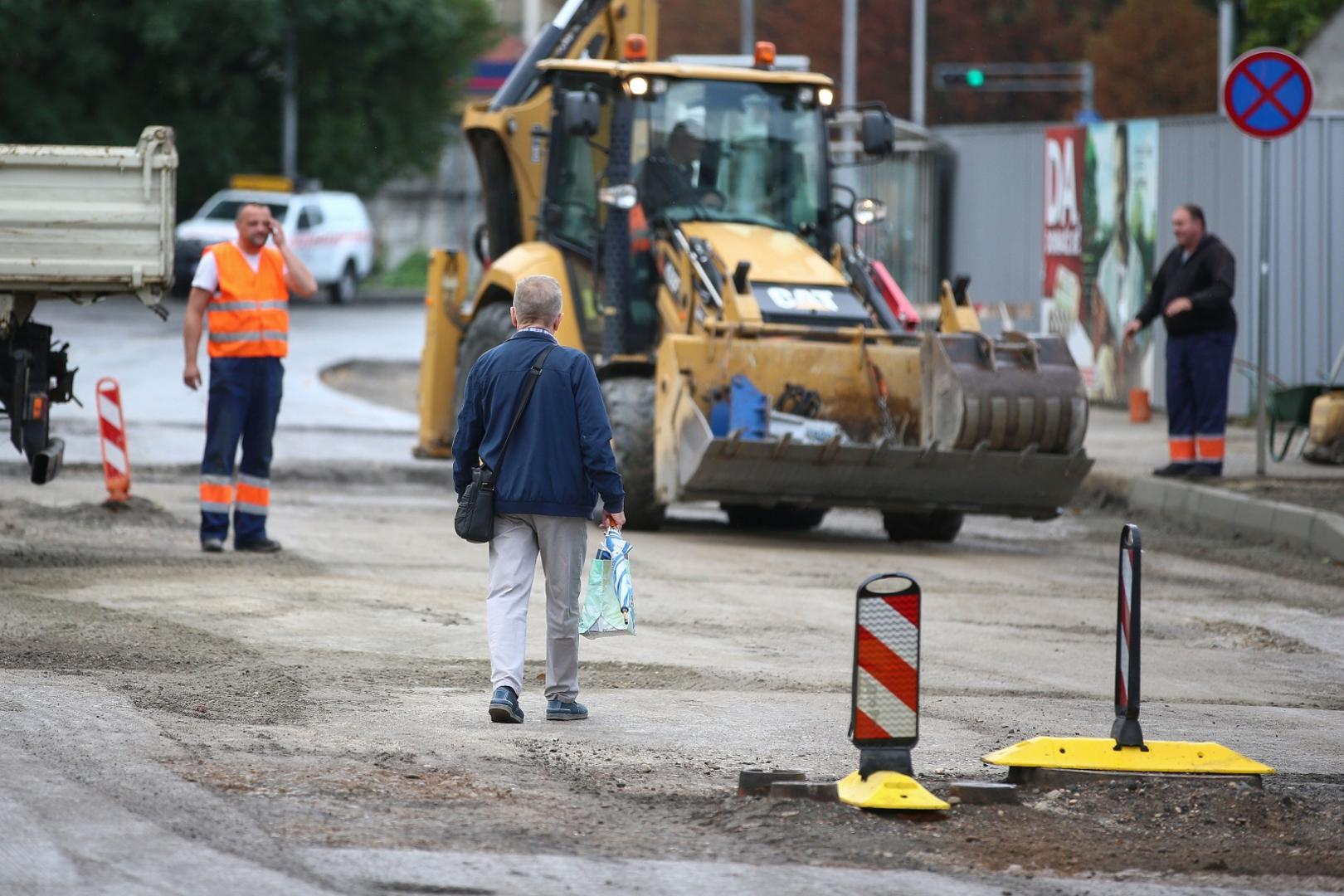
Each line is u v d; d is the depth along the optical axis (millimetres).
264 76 164000
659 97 49875
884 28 197625
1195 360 53281
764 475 44156
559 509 24750
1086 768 22625
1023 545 48906
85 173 33969
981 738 25219
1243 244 69750
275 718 24406
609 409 47250
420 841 18828
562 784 21703
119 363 90875
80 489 49375
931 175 90625
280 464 58906
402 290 176500
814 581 39906
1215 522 49906
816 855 19219
